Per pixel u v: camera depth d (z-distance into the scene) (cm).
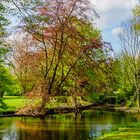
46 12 2484
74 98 3145
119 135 2375
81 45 2906
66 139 2519
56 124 3306
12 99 6247
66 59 2916
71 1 2778
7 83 2873
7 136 2656
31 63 2903
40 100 2803
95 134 2714
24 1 1858
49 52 2861
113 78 3828
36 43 2856
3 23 2228
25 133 2789
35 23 2308
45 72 2923
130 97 6456
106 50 3197
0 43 2377
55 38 2727
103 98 5997
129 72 6581
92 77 3309
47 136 2652
